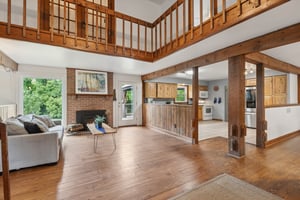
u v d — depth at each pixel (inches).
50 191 76.3
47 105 200.8
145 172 95.6
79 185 81.7
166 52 140.4
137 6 220.8
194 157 119.8
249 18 77.7
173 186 80.3
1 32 97.4
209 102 341.7
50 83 201.9
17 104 178.5
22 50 125.2
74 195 73.2
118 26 208.2
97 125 146.1
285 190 76.2
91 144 154.7
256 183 82.4
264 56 143.1
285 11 71.7
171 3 220.8
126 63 173.3
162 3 232.8
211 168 100.5
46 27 162.9
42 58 152.8
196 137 157.8
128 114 259.3
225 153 128.7
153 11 232.5
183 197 71.1
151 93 274.2
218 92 323.6
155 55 158.2
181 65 170.2
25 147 99.4
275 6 67.4
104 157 120.3
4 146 55.3
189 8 119.4
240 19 80.2
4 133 54.9
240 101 117.6
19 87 179.3
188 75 264.8
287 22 82.6
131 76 257.1
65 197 71.7
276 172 94.5
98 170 98.4
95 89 220.5
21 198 70.9
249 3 76.3
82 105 214.5
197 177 89.1
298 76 214.5
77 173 94.6
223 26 89.1
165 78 290.0
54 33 113.5
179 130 183.0
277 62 161.6
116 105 244.8
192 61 153.9
